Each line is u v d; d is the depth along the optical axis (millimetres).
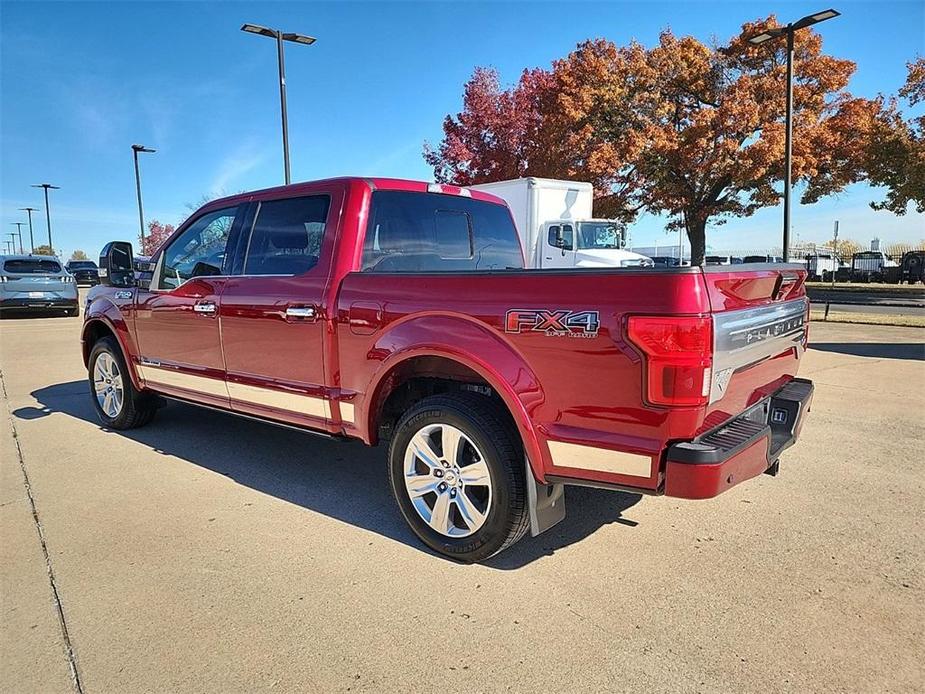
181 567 3254
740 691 2334
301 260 4023
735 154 24844
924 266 38656
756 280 3010
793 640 2627
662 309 2547
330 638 2660
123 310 5410
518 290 2957
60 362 9859
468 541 3227
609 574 3174
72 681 2406
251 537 3598
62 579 3135
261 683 2393
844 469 4656
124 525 3756
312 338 3826
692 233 29109
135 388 5477
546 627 2729
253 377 4285
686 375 2533
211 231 4746
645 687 2357
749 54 26641
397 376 3600
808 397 3668
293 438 5578
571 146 25828
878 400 6746
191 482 4473
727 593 2988
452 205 4590
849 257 49594
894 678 2395
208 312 4512
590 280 2744
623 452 2711
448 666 2482
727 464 2598
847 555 3355
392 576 3164
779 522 3768
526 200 17203
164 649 2594
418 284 3340
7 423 6094
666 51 26719
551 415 2879
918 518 3811
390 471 3533
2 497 4188
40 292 17516
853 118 26516
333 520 3832
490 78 30344
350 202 3852
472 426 3102
